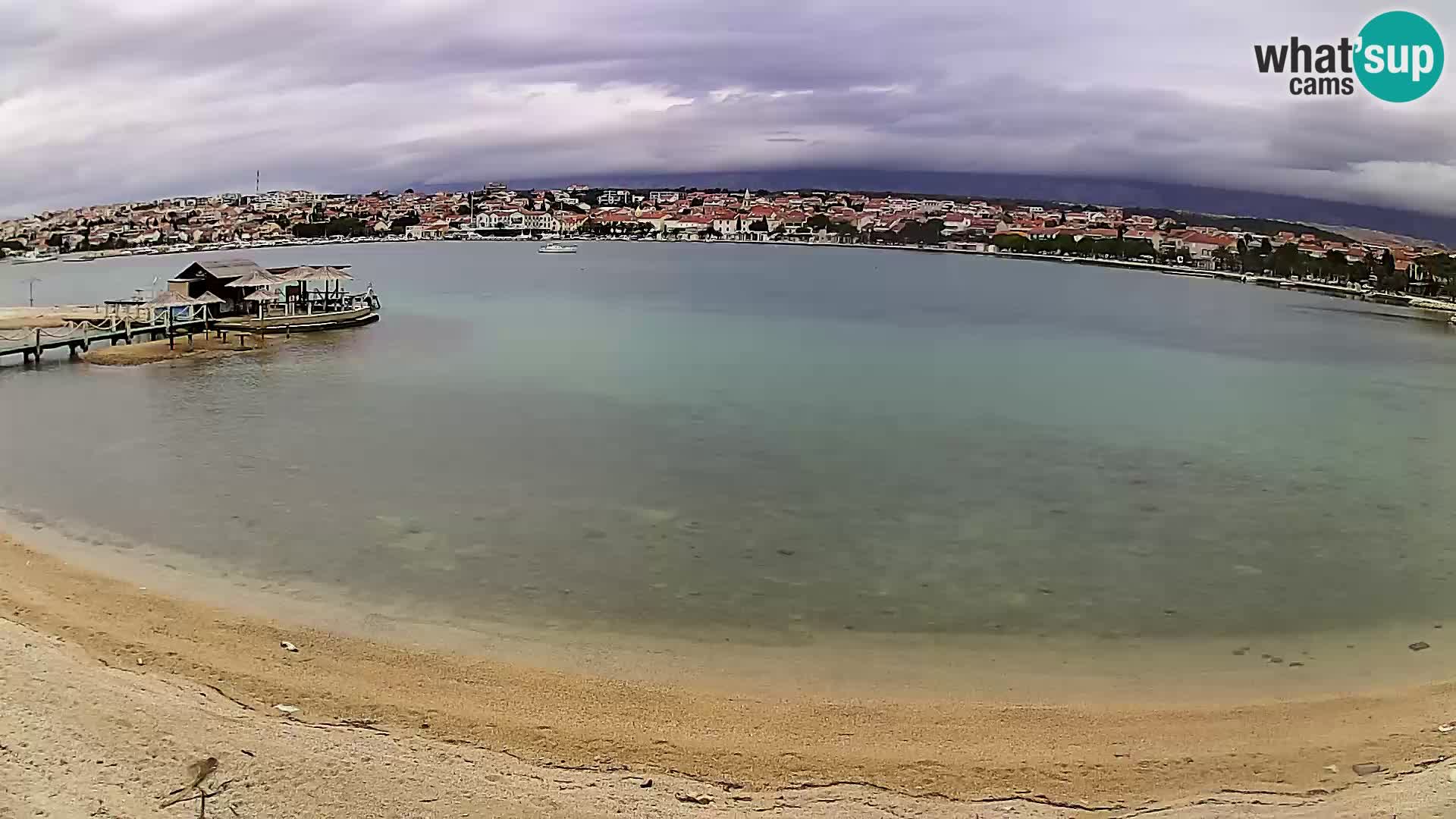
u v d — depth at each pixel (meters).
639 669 17.16
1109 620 20.02
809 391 46.75
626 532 24.97
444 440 35.06
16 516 25.23
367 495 27.84
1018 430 38.72
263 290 72.25
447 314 85.00
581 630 18.88
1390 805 12.47
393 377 49.75
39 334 55.47
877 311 95.31
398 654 17.39
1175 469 32.91
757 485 29.69
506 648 17.92
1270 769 13.73
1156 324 89.62
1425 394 51.22
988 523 26.42
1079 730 15.10
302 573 21.52
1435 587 22.20
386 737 13.89
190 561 22.09
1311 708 16.05
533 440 35.19
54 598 19.33
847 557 23.45
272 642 17.59
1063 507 28.03
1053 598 21.17
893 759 13.98
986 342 70.69
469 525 25.30
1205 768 13.78
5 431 36.31
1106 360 62.12
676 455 33.19
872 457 33.47
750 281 140.00
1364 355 69.44
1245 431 39.78
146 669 15.98
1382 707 16.06
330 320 71.88
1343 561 23.92
